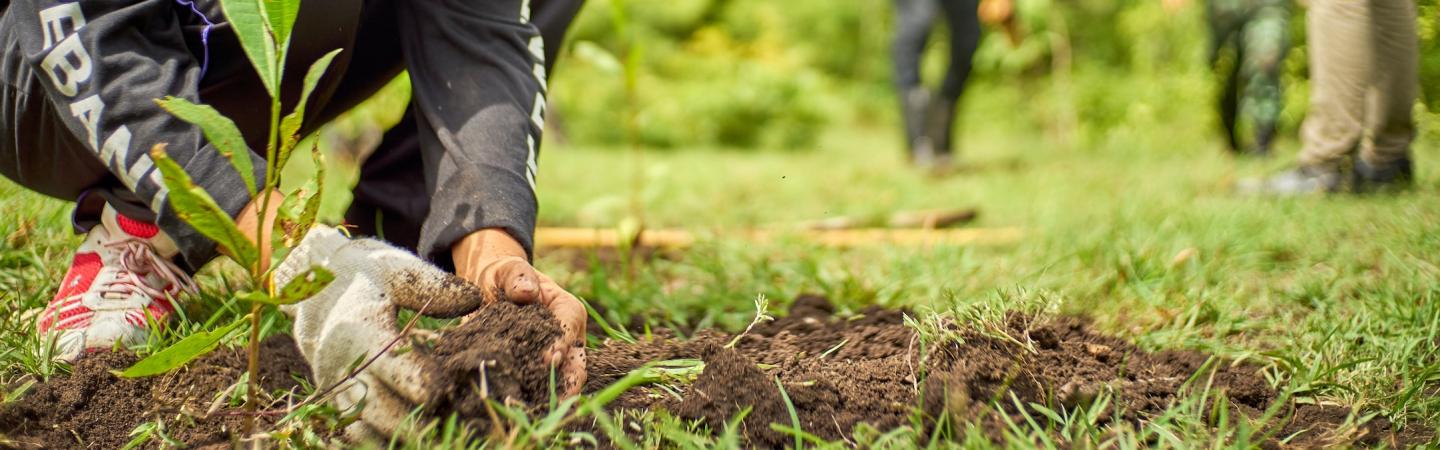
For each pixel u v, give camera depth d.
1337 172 3.79
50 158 1.75
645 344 1.92
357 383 1.35
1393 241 2.71
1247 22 6.01
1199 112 8.25
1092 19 10.57
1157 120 8.56
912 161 6.63
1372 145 3.71
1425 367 1.84
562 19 2.07
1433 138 4.38
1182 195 4.10
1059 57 9.55
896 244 3.20
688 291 2.48
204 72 1.69
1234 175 4.83
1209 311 2.22
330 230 1.43
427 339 1.37
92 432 1.53
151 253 1.86
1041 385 1.59
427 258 1.64
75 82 1.50
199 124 1.24
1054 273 2.70
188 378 1.63
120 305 1.80
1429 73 3.83
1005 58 9.91
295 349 1.78
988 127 11.12
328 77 1.84
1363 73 3.61
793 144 10.25
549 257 3.03
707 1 12.68
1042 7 9.23
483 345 1.37
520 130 1.72
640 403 1.54
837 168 6.65
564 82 10.31
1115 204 3.87
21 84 1.62
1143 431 1.50
